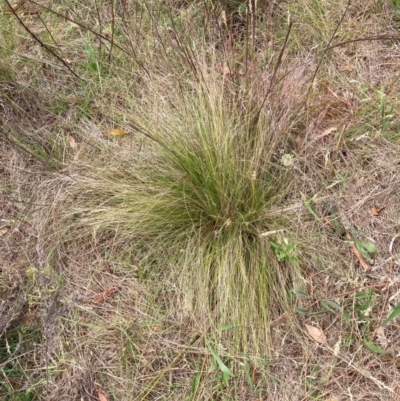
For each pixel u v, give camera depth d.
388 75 1.61
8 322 1.27
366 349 1.25
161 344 1.29
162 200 1.36
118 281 1.38
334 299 1.28
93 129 1.59
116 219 1.39
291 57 1.67
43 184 1.51
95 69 1.71
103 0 1.85
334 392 1.21
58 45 1.75
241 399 1.23
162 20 1.77
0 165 1.58
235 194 1.34
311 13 1.71
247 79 1.44
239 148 1.37
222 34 1.63
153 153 1.41
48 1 1.87
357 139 1.46
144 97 1.54
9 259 1.43
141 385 1.25
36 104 1.67
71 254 1.43
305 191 1.42
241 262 1.30
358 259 1.33
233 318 1.27
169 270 1.38
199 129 1.35
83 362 1.28
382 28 1.70
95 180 1.44
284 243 1.30
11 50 1.67
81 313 1.34
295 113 1.50
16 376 1.28
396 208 1.39
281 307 1.30
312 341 1.26
